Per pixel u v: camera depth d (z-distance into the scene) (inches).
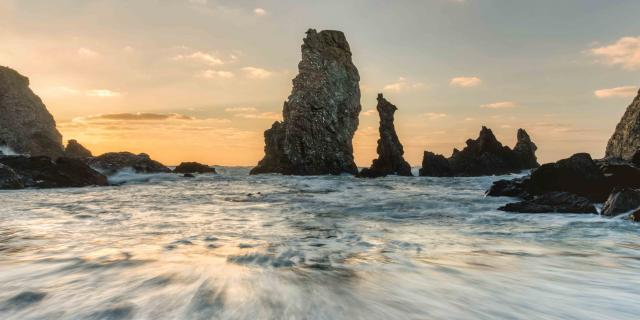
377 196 872.9
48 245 301.0
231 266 230.5
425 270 230.7
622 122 1914.4
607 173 724.7
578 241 349.1
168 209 605.9
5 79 3078.2
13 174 1055.0
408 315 153.3
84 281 193.5
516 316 154.9
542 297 180.4
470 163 2450.8
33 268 221.3
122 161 1715.1
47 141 3083.2
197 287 183.3
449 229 423.8
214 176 1945.1
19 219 474.6
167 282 191.5
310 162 2287.2
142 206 646.5
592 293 188.1
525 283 204.4
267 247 303.1
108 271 214.2
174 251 277.9
